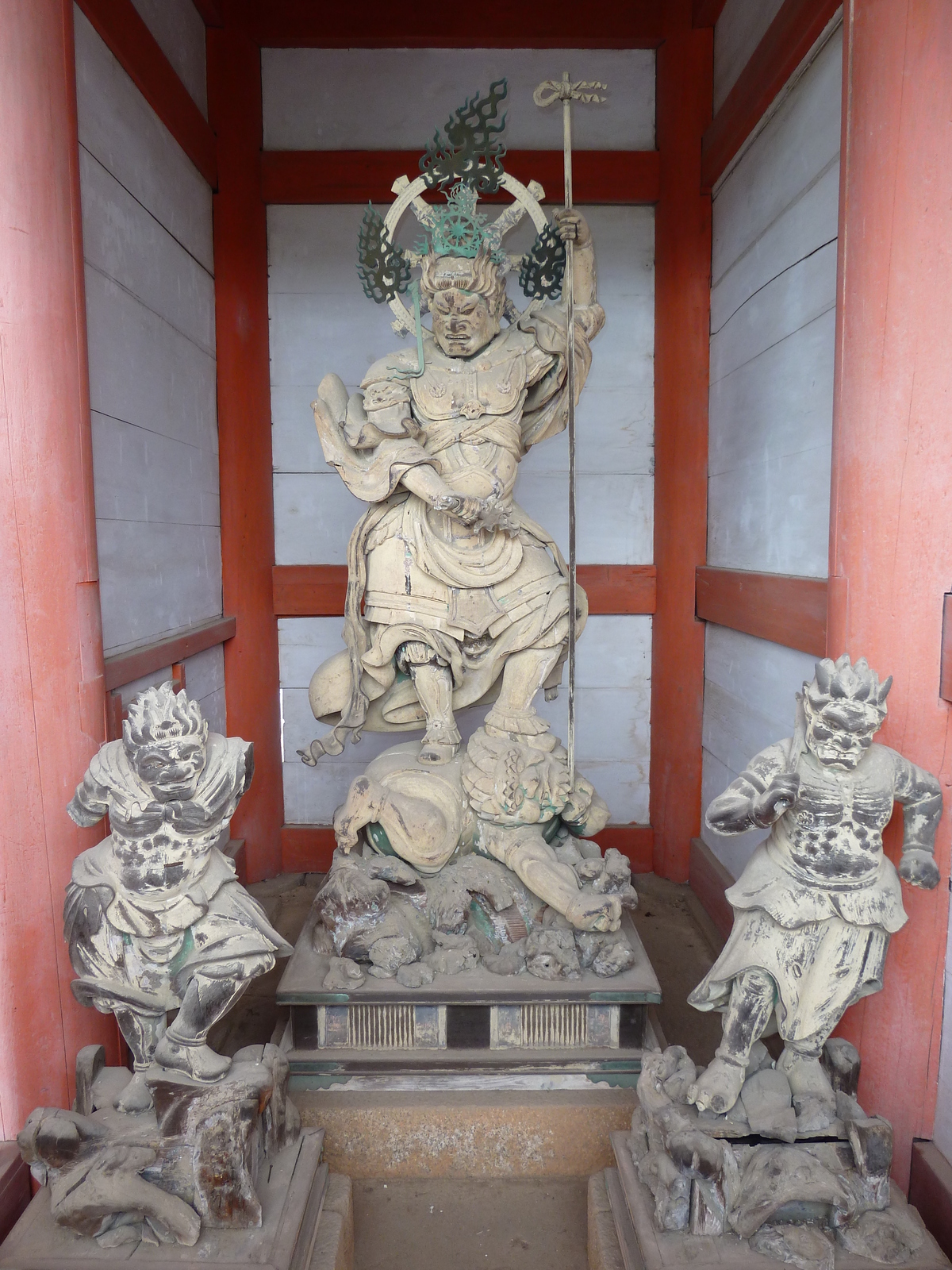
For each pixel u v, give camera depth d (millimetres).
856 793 2191
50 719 2574
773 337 3658
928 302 2391
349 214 4738
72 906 2232
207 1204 2176
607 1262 2320
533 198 3139
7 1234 2434
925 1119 2539
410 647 3295
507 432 3217
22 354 2469
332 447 3246
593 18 4547
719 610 4301
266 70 4664
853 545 2580
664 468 4770
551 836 3426
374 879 3098
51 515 2545
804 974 2293
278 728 4984
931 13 2309
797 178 3379
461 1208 2752
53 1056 2639
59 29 2502
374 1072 2896
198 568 4238
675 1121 2270
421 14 4527
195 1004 2209
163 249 3764
